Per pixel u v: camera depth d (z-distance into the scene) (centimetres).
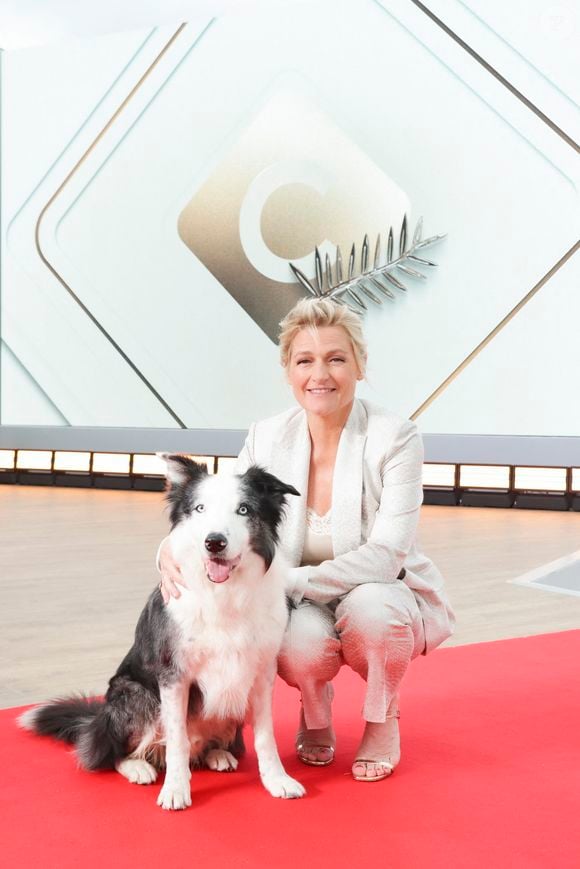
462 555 615
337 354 232
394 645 225
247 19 1000
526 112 893
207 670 209
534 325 908
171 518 211
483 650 356
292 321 237
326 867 179
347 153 966
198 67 1025
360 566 227
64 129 1084
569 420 904
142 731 221
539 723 269
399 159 945
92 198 1078
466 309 930
